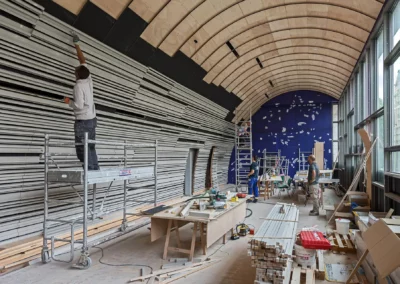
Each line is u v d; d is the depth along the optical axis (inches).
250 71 477.4
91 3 197.3
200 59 352.8
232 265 192.2
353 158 488.1
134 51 257.4
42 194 214.5
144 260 199.3
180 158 436.5
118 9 217.3
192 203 230.5
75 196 244.4
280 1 283.7
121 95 264.4
